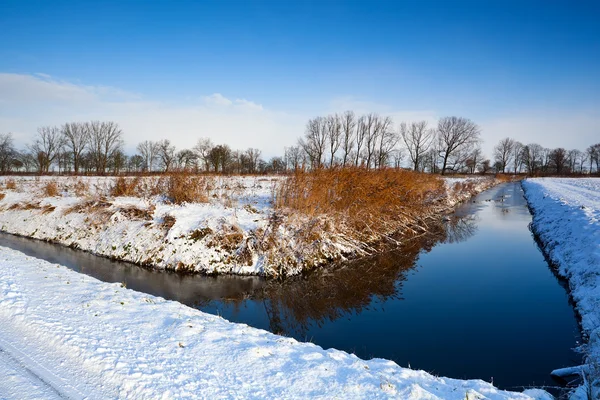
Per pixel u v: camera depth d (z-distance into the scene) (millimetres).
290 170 15430
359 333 7715
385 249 15125
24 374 4062
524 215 24328
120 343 4832
